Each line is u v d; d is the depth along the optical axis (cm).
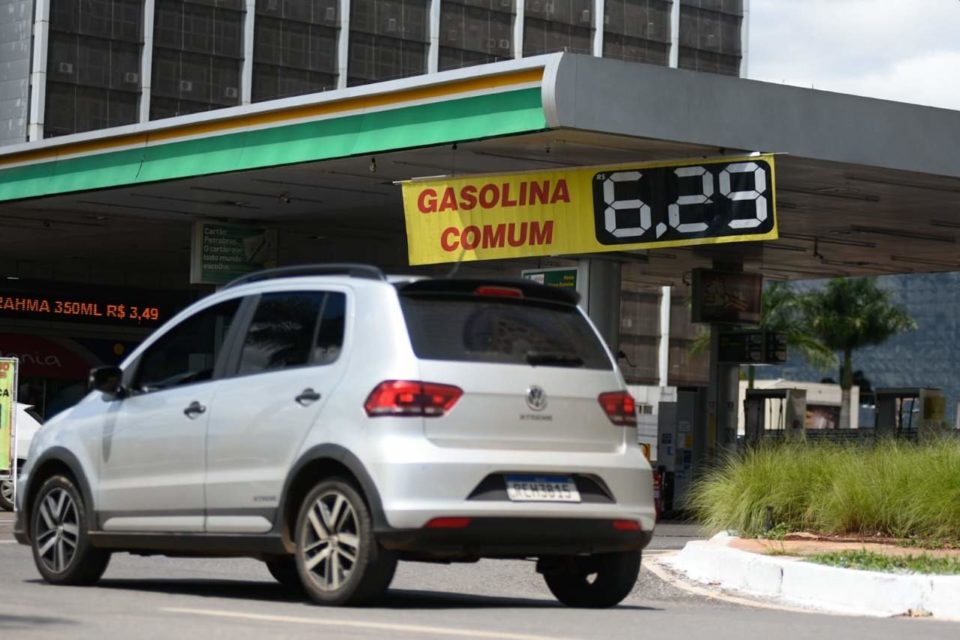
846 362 8475
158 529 1017
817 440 1853
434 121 2491
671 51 7731
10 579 1155
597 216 2517
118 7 6450
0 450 2395
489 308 941
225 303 1028
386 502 878
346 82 6869
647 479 966
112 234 3956
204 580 1216
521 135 2402
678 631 822
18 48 6362
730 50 7931
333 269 968
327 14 6869
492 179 2606
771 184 2422
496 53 7275
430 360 902
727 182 2455
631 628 827
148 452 1030
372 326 919
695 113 2417
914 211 3181
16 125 6334
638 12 7662
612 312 2842
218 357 1010
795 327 8062
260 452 952
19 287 4481
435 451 888
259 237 3612
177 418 1014
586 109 2319
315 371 938
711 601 1203
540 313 962
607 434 955
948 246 3722
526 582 1336
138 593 1014
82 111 6381
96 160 3142
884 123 2602
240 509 961
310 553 919
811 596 1198
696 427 3438
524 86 2356
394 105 2558
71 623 767
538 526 909
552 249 2550
